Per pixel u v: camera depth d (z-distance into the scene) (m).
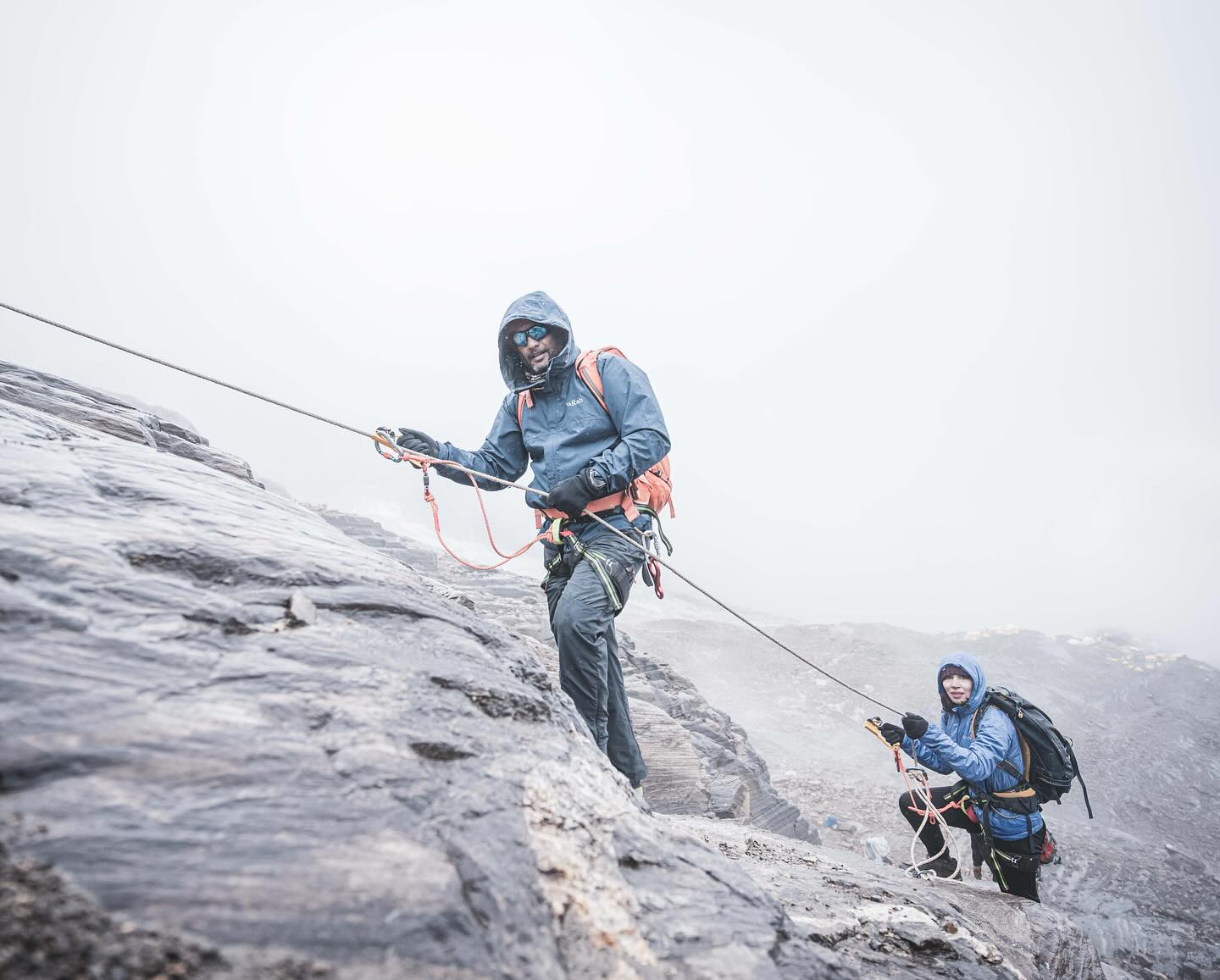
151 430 3.52
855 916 2.60
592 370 3.60
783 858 3.39
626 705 3.68
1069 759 4.46
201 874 1.21
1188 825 22.89
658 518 3.62
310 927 1.21
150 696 1.48
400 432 3.71
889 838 15.62
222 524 2.21
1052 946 3.84
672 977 1.61
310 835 1.36
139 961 1.05
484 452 3.96
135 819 1.24
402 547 14.95
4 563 1.63
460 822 1.59
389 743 1.67
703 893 1.88
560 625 3.26
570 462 3.55
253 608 1.90
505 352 3.82
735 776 10.10
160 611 1.72
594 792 2.01
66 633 1.53
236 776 1.41
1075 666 38.91
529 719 2.10
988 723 4.57
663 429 3.49
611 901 1.71
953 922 2.82
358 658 1.88
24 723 1.30
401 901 1.31
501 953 1.38
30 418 2.48
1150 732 31.41
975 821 4.83
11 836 1.14
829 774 21.55
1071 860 17.28
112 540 1.88
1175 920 14.52
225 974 1.09
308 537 2.46
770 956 1.78
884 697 31.03
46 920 1.04
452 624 2.29
